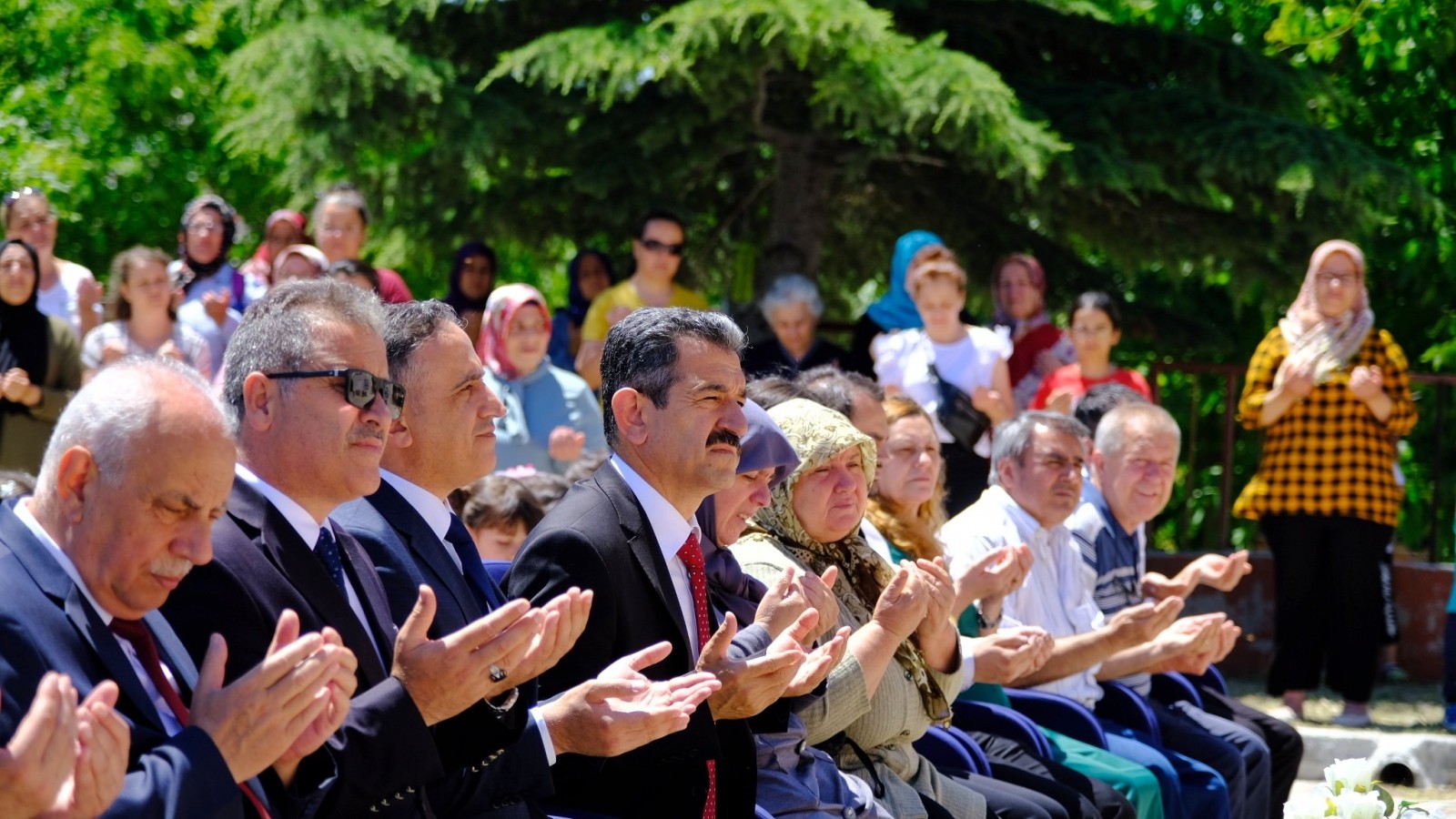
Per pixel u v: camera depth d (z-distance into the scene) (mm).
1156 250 11695
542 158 10898
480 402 4176
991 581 5852
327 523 3785
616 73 9602
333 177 11078
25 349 8266
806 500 5324
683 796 4184
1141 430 7188
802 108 11219
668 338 4473
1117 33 11438
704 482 4477
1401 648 10578
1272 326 12227
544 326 8273
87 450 3021
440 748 3699
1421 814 4766
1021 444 6691
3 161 14805
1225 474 11289
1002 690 6277
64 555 3057
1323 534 9148
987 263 12539
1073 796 5633
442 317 4195
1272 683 9375
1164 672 7266
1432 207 10891
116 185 15656
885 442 6207
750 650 4363
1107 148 10578
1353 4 13883
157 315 8391
